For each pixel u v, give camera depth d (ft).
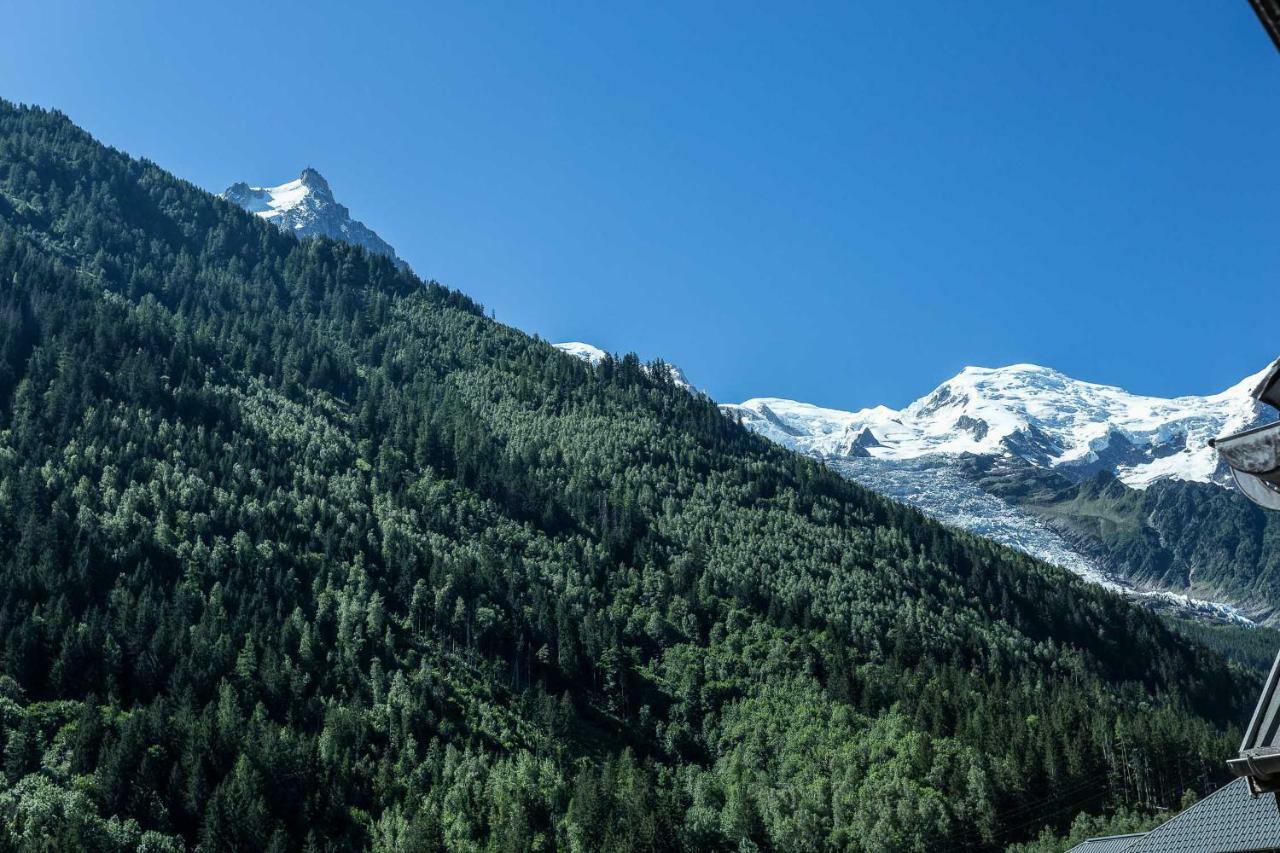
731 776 632.79
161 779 529.86
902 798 565.53
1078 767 619.26
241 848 497.05
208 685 610.65
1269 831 198.80
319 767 559.79
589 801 545.85
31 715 554.46
